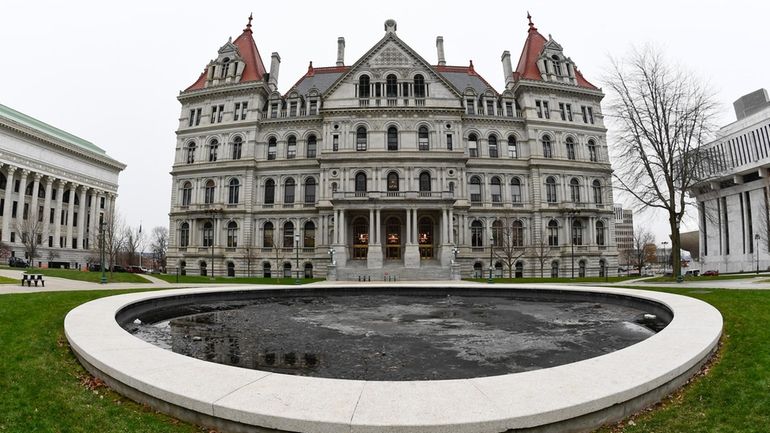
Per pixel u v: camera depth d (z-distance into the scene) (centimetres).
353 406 563
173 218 6191
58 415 676
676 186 4241
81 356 908
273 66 6731
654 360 773
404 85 5988
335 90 5988
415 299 2484
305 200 6016
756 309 1383
